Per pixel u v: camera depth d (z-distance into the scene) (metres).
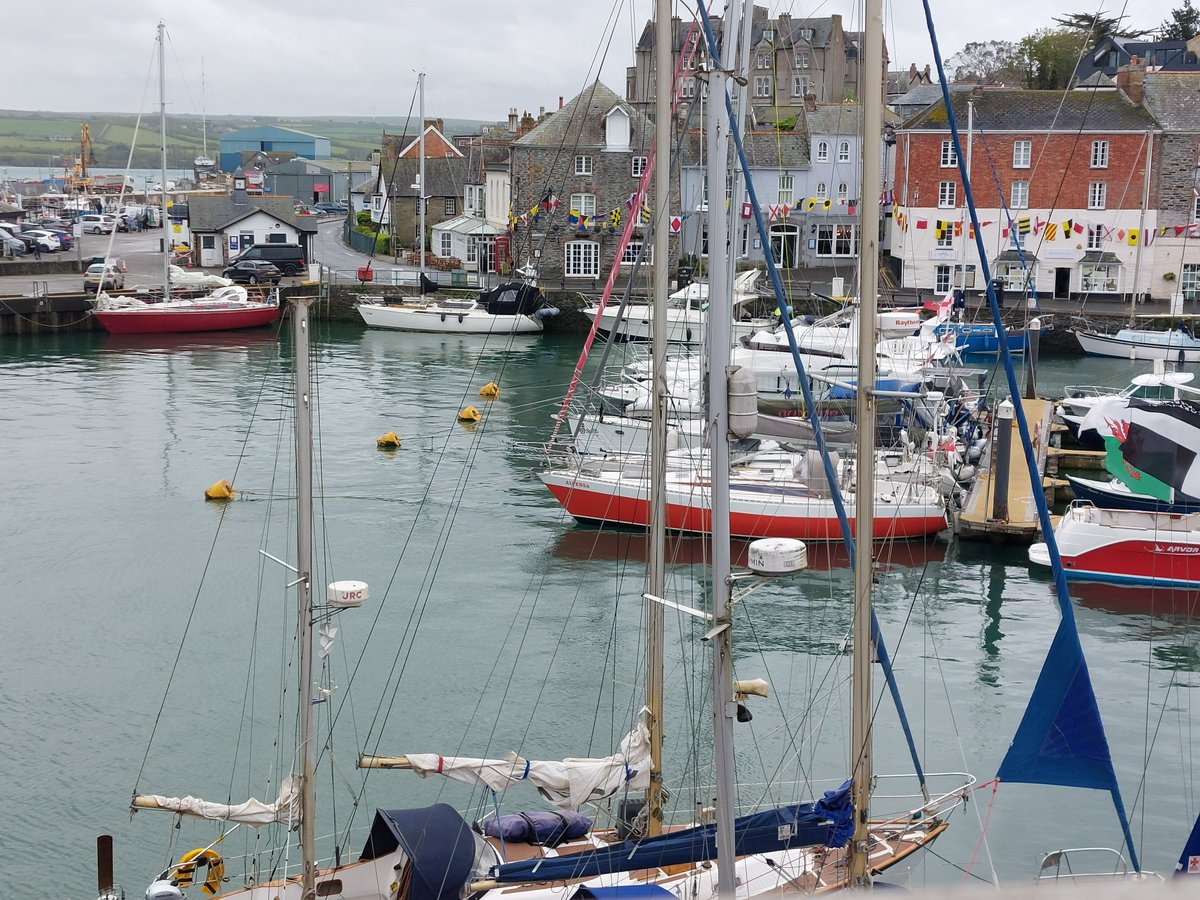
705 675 30.20
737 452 44.06
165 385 67.94
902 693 29.98
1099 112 85.62
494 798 21.44
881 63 15.87
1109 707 29.31
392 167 126.12
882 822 20.59
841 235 94.81
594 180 93.62
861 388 16.12
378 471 50.66
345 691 29.64
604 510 43.00
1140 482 38.56
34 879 22.14
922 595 36.97
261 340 84.06
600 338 86.06
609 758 19.73
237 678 30.44
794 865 18.92
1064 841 23.66
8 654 31.81
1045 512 18.11
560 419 44.34
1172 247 85.38
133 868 22.47
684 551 41.34
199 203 107.69
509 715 28.36
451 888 17.44
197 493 47.03
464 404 64.19
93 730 27.64
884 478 42.22
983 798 25.23
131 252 115.75
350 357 78.00
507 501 46.66
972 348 77.00
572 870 18.11
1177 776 26.03
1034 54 137.12
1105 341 77.44
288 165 177.75
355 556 40.00
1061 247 86.44
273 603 35.66
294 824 18.56
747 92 25.42
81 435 55.91
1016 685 30.56
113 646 32.41
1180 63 128.75
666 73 19.34
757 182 94.06
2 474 49.34
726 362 15.21
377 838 18.80
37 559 39.31
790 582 37.88
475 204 117.62
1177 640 33.56
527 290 86.81
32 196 191.88
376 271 101.31
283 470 50.50
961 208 86.88
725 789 15.11
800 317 67.94
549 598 36.34
